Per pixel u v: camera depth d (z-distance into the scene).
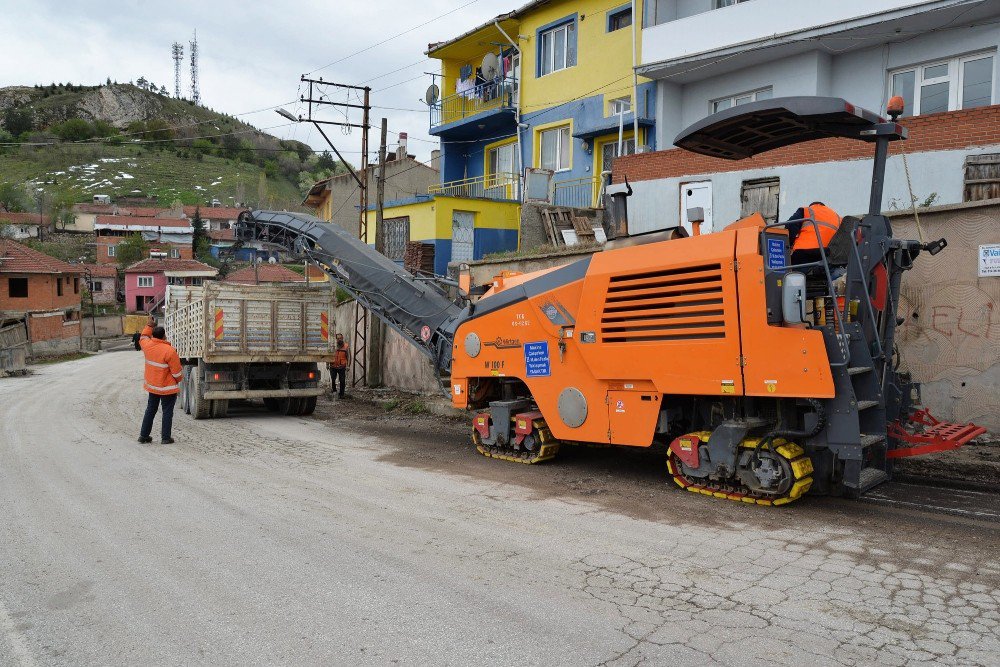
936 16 12.91
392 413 13.74
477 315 8.74
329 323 13.66
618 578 4.61
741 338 6.06
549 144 21.98
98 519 6.12
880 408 6.06
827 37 14.12
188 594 4.41
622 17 19.39
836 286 6.53
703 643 3.65
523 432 8.30
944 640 3.66
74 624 3.99
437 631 3.83
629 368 6.88
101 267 69.56
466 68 26.25
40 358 33.81
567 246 14.74
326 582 4.58
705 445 6.64
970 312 8.23
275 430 11.65
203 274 67.00
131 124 166.50
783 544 5.28
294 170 155.88
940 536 5.42
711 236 6.32
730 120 6.41
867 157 11.84
